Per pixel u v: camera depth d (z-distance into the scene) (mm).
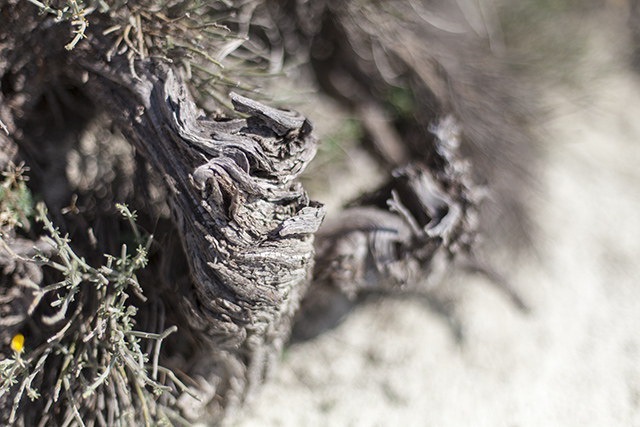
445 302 558
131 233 461
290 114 422
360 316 537
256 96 479
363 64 612
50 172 479
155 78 432
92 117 498
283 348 509
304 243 431
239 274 419
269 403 491
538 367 543
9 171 443
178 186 419
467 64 641
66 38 443
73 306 446
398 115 614
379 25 602
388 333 534
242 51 543
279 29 577
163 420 430
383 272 484
